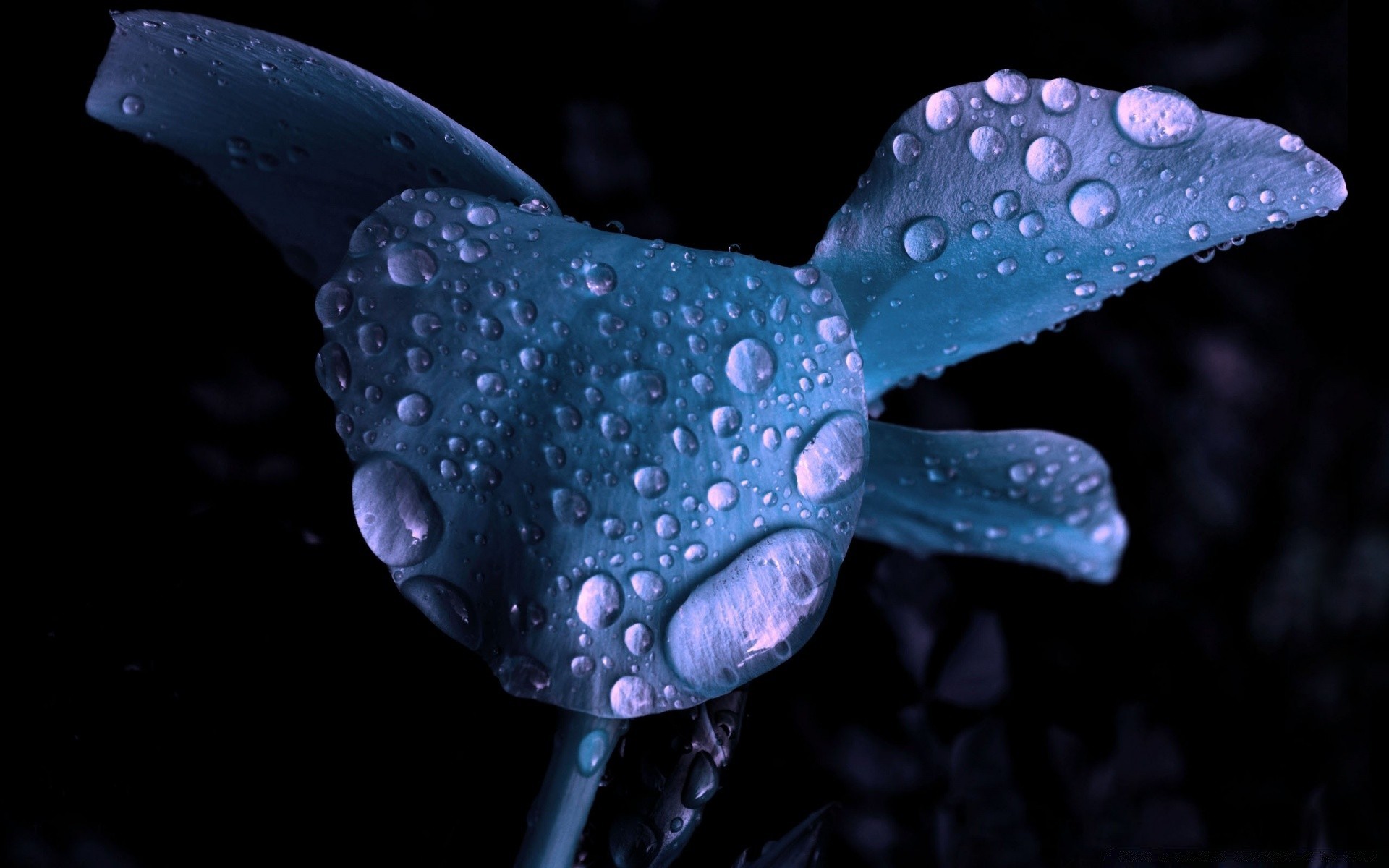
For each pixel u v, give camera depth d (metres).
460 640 0.13
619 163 0.23
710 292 0.14
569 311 0.13
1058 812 0.19
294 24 0.22
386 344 0.13
